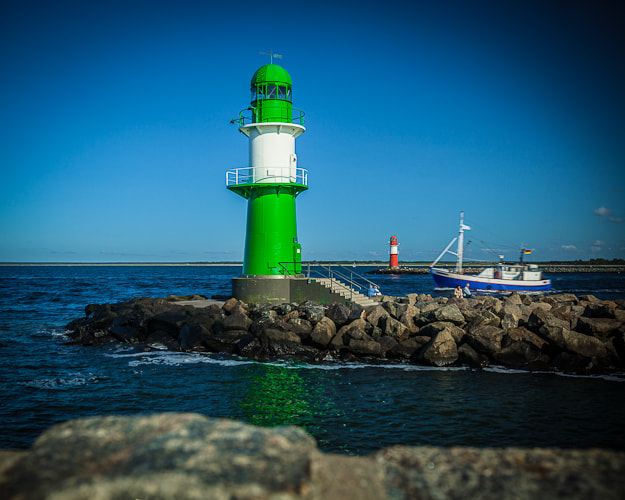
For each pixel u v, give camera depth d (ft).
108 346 80.23
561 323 66.85
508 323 67.82
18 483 12.80
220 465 12.67
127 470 12.57
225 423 15.34
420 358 66.64
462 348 65.98
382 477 15.12
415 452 16.65
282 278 90.63
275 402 50.34
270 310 80.79
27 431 42.55
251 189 94.02
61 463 13.28
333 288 91.40
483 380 58.18
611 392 53.16
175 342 79.20
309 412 47.06
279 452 13.62
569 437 40.50
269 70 93.97
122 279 377.50
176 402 50.67
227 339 74.64
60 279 368.89
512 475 14.78
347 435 41.14
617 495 13.47
